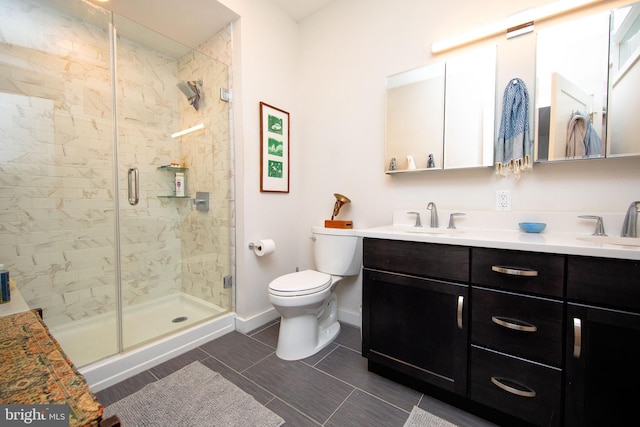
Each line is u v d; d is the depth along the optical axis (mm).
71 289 1961
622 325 858
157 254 2395
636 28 1173
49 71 1861
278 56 2193
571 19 1309
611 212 1230
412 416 1181
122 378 1442
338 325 1998
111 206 2117
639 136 1170
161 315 2115
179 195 2473
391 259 1351
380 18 1909
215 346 1786
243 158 1953
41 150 1854
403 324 1318
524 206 1438
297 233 2412
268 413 1198
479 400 1125
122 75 2170
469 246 1137
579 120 1274
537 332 1000
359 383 1406
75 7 1811
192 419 1164
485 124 1508
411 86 1746
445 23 1644
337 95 2146
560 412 965
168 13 1876
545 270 982
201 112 2252
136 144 2268
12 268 1769
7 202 1748
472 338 1137
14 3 1720
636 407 852
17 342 584
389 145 1831
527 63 1389
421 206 1772
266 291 2143
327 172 2227
